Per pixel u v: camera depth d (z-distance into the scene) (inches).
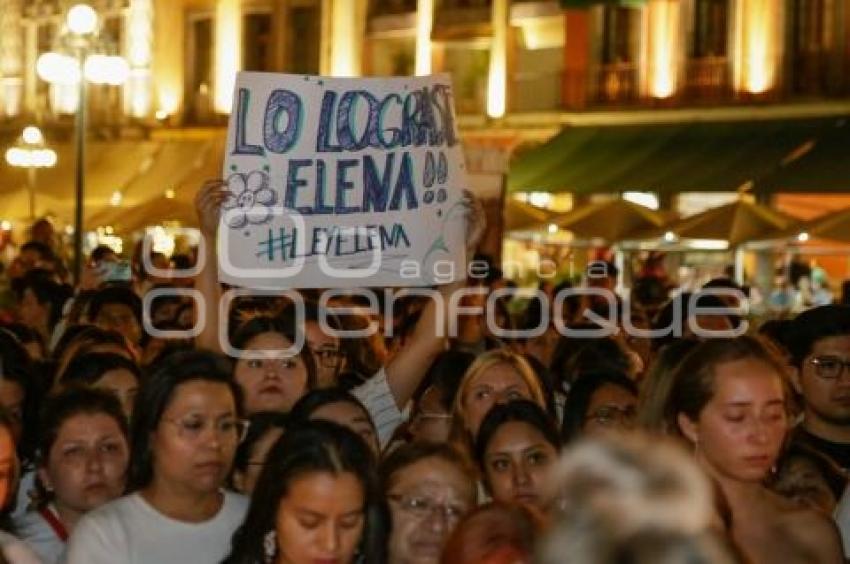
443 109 832.3
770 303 2522.1
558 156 3203.7
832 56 2906.0
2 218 3821.4
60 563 528.4
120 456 579.2
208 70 4328.3
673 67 3161.9
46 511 586.9
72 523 582.9
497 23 3545.8
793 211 2856.8
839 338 660.7
